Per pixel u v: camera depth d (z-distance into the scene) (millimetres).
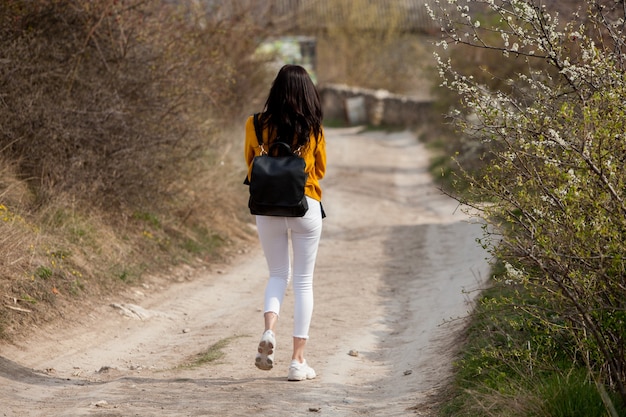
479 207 6223
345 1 53188
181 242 14312
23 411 6262
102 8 13617
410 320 10430
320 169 7270
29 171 12234
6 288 9219
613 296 5527
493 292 9141
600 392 5141
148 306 11148
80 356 8602
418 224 19047
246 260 15016
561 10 7539
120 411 6113
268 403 6461
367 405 6625
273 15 25328
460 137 22250
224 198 17141
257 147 7129
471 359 7066
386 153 33438
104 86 13336
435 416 6258
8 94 12102
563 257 5641
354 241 17188
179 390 6906
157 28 14945
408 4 54625
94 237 11984
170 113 14289
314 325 10172
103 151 12953
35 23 13086
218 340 9367
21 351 8375
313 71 51438
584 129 5418
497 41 21500
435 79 29594
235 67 20922
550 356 6340
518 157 5812
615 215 5359
